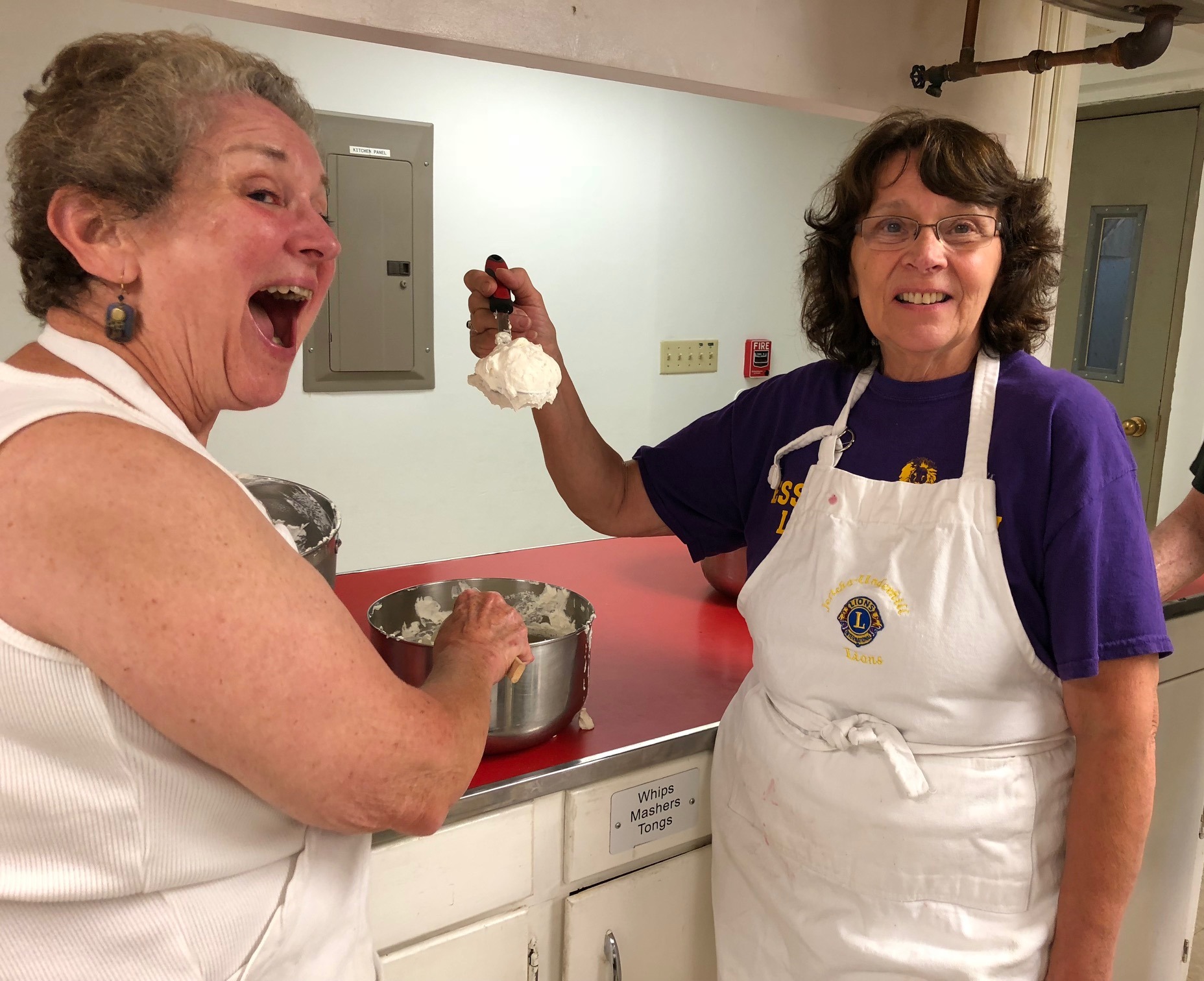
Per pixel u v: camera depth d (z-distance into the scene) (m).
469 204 2.71
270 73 0.70
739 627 1.58
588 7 1.23
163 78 0.61
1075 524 0.90
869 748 1.00
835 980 1.04
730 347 3.31
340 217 2.51
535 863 1.11
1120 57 1.32
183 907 0.64
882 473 1.03
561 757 1.13
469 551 2.95
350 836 0.78
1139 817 0.91
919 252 0.94
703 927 1.29
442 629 0.92
